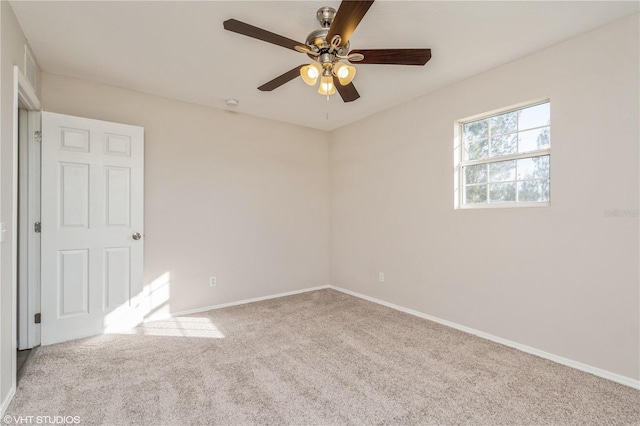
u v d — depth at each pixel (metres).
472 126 3.10
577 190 2.32
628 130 2.09
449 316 3.17
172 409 1.80
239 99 3.51
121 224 3.04
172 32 2.27
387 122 3.86
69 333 2.77
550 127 2.46
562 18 2.11
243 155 3.98
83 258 2.84
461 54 2.56
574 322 2.33
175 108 3.49
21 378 2.12
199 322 3.25
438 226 3.28
